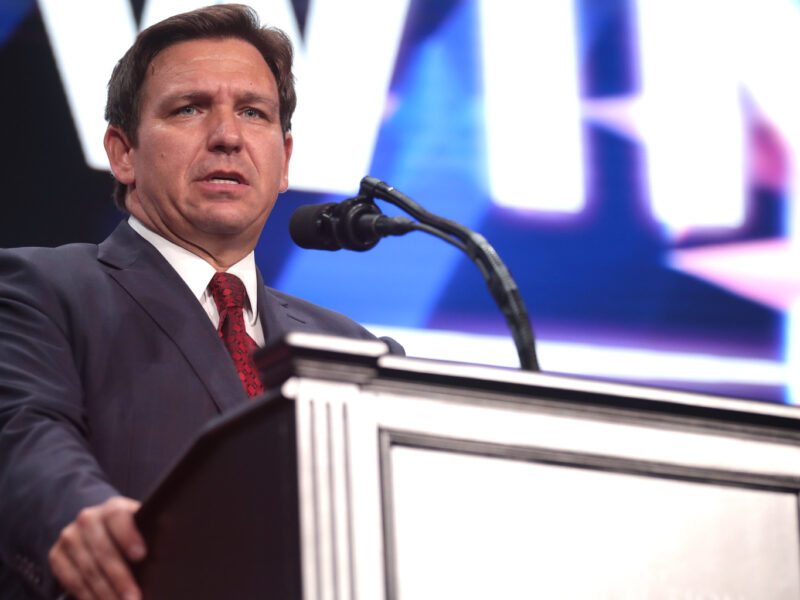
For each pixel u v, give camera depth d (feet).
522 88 27.61
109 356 12.32
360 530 6.84
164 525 7.70
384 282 25.82
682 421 8.17
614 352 27.35
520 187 27.27
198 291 13.98
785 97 29.40
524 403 7.64
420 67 26.81
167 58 14.64
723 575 7.99
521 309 10.37
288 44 15.87
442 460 7.29
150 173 14.26
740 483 8.23
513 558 7.32
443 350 25.99
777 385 28.30
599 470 7.77
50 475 9.32
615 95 28.30
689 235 28.35
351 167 25.79
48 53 23.43
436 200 26.53
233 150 14.15
